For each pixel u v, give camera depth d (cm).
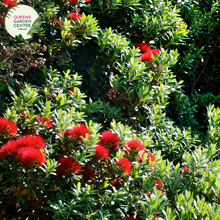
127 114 350
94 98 374
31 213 267
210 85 539
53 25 319
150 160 264
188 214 216
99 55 360
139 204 249
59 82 295
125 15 407
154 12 412
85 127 246
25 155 214
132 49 376
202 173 266
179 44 445
